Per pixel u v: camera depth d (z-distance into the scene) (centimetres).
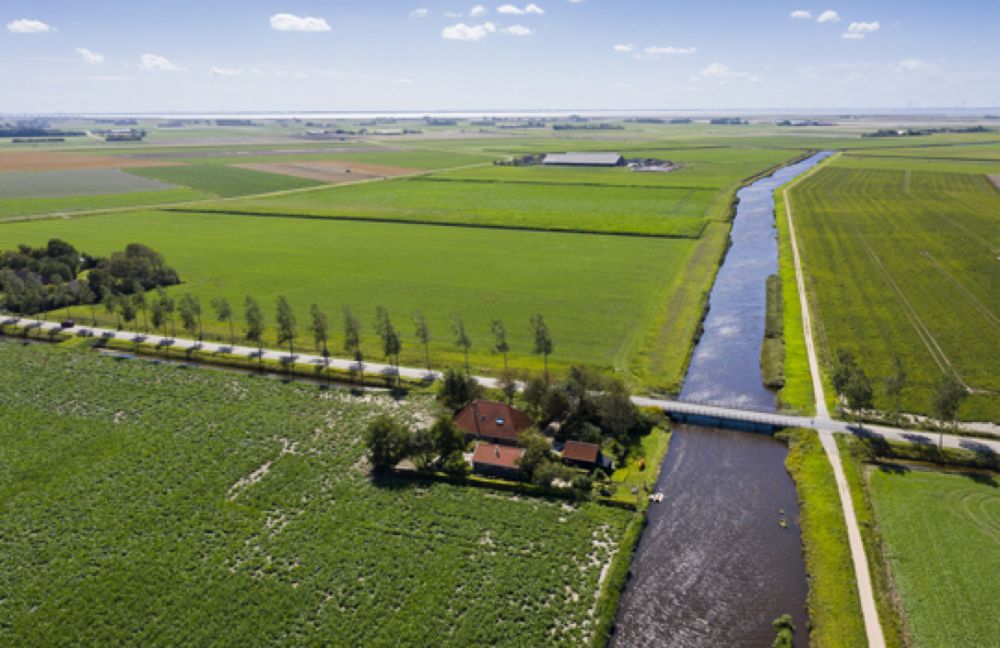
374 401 8775
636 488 6838
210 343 10850
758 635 5103
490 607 5312
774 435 7881
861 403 7738
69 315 12444
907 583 5434
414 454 7162
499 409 7769
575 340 10594
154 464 7306
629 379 9212
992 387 8631
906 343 10144
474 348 10344
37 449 7612
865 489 6669
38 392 9106
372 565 5775
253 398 8900
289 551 5934
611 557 5884
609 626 5116
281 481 6981
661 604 5403
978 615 5078
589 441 7625
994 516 6184
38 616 5228
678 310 11912
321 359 10069
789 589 5553
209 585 5525
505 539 6103
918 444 7331
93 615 5241
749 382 9369
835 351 10006
